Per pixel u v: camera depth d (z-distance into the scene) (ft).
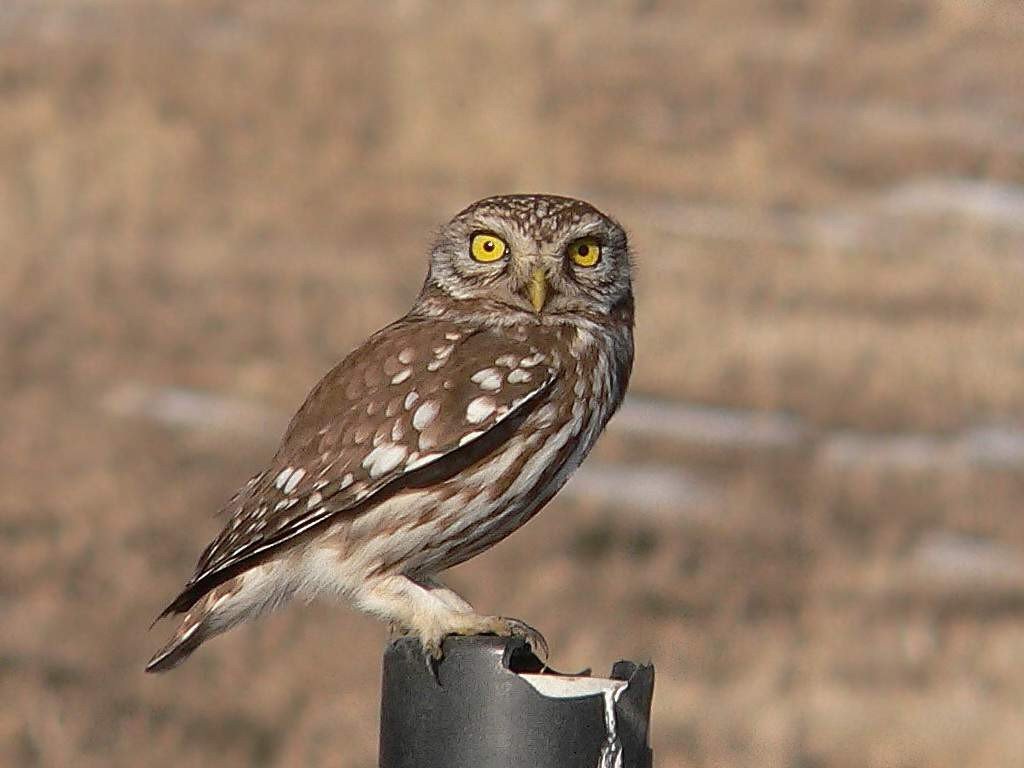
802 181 110.83
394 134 113.80
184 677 48.42
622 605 55.52
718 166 111.75
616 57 124.77
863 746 46.88
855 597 58.03
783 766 45.93
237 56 121.49
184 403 74.33
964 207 108.78
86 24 125.29
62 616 52.13
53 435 68.54
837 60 127.44
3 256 91.25
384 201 105.60
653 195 108.37
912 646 53.72
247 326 84.94
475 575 56.03
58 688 47.73
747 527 62.18
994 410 76.79
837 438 72.43
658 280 94.07
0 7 127.44
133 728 46.01
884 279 95.61
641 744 16.94
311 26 125.90
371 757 45.24
